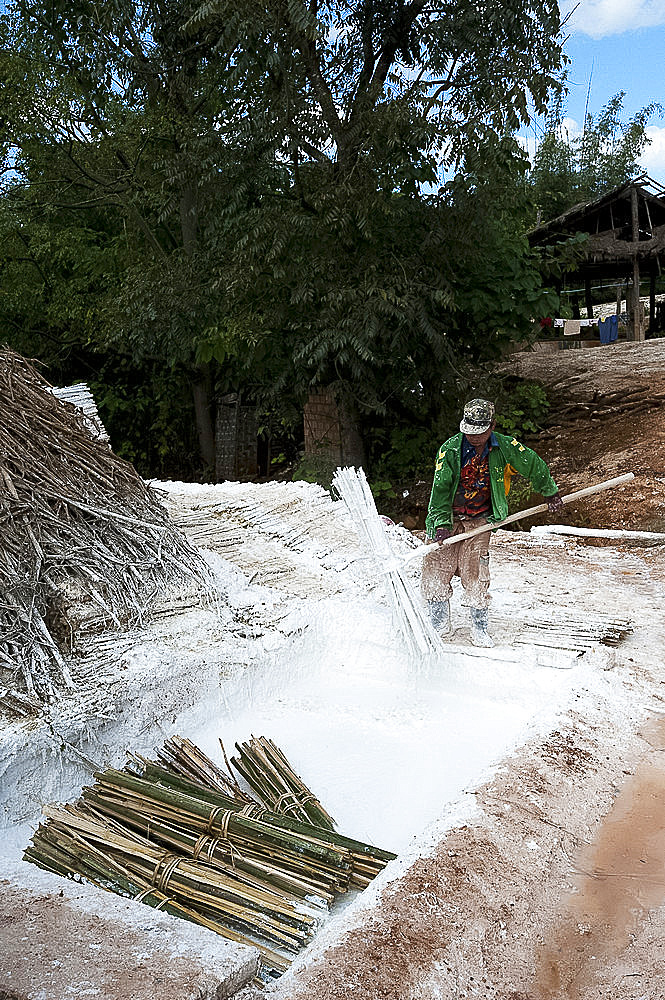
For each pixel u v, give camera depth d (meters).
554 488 6.00
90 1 13.49
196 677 5.18
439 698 5.65
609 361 17.56
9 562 5.24
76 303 16.72
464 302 13.86
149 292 13.96
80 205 16.45
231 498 9.45
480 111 11.95
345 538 8.08
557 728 4.81
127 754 4.53
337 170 12.27
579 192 29.92
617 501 11.79
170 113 14.56
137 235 16.42
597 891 3.62
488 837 3.71
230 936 3.20
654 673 5.86
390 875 3.41
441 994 2.86
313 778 4.64
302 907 3.37
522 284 14.20
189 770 4.51
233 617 6.11
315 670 6.09
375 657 6.20
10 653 4.84
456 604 7.34
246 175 12.37
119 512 6.26
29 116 15.19
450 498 6.12
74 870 3.61
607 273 24.41
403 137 11.74
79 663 5.03
